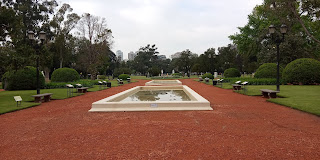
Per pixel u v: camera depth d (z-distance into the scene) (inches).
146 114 235.8
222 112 244.7
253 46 1155.9
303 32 976.3
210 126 181.3
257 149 125.3
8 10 414.9
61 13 1295.5
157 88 558.6
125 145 136.0
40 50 479.2
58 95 455.5
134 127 181.0
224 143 136.9
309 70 573.6
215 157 113.7
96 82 847.1
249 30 1160.2
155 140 145.1
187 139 146.2
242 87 552.1
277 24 933.2
